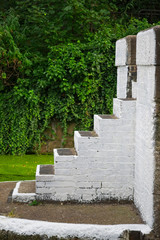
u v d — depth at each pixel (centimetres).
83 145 536
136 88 558
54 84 873
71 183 538
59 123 891
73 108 880
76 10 936
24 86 876
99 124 535
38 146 880
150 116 440
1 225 447
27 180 635
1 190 593
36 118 870
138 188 509
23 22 998
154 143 434
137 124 518
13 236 441
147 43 445
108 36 884
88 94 876
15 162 800
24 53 898
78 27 969
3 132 869
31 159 831
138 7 1158
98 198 542
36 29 933
